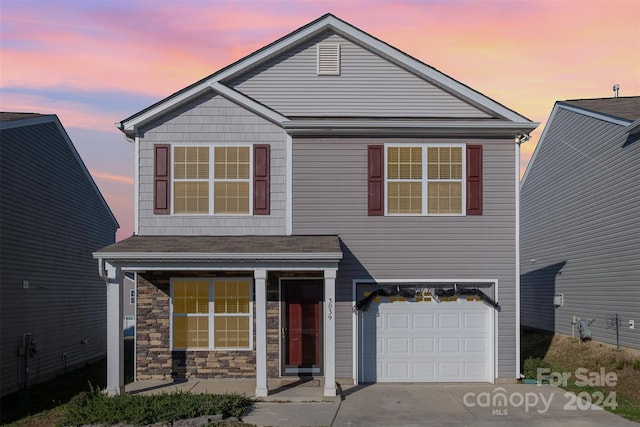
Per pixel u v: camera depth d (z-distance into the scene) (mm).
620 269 16984
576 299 20234
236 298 14039
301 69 14938
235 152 13977
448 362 13844
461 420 10391
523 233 26125
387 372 13820
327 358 12117
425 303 13938
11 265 14039
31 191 15266
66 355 17781
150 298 13961
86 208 19891
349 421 10281
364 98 14859
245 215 13891
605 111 18484
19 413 11695
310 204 13914
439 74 14648
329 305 12234
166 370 13852
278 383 13266
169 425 9812
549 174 22828
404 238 13859
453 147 14008
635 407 11453
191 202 13906
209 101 14023
